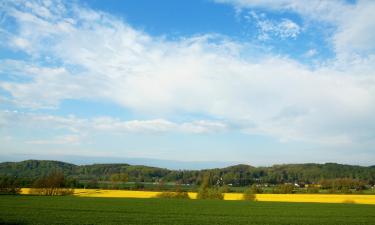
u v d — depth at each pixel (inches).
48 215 1617.9
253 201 2984.7
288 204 2679.6
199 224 1402.6
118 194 3627.0
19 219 1441.9
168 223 1413.6
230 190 4128.9
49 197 2982.3
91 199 2866.6
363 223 1512.1
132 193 3772.1
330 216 1806.1
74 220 1448.1
